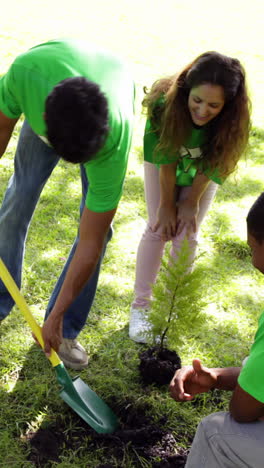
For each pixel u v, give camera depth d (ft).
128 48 27.04
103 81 7.66
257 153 18.22
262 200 7.01
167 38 29.43
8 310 10.63
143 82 22.82
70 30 28.89
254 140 18.97
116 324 11.28
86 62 7.71
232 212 15.03
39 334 8.84
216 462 7.45
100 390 9.85
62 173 15.76
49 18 30.76
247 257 13.62
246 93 8.74
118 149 7.32
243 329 11.50
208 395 9.89
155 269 10.89
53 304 9.84
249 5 38.68
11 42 25.75
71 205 14.49
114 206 7.73
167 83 9.07
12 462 8.51
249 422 7.29
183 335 9.91
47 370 10.09
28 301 11.51
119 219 14.38
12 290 8.86
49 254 12.78
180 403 9.71
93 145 6.31
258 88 23.59
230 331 11.39
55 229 13.57
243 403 7.01
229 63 8.47
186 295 9.26
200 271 9.24
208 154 9.33
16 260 10.16
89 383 10.02
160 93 9.11
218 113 8.86
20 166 9.38
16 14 30.83
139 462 8.69
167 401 9.71
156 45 28.02
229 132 8.94
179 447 9.00
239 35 31.37
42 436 8.93
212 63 8.40
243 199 15.71
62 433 9.02
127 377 10.14
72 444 8.87
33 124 8.03
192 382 8.45
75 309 10.00
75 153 6.31
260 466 7.18
